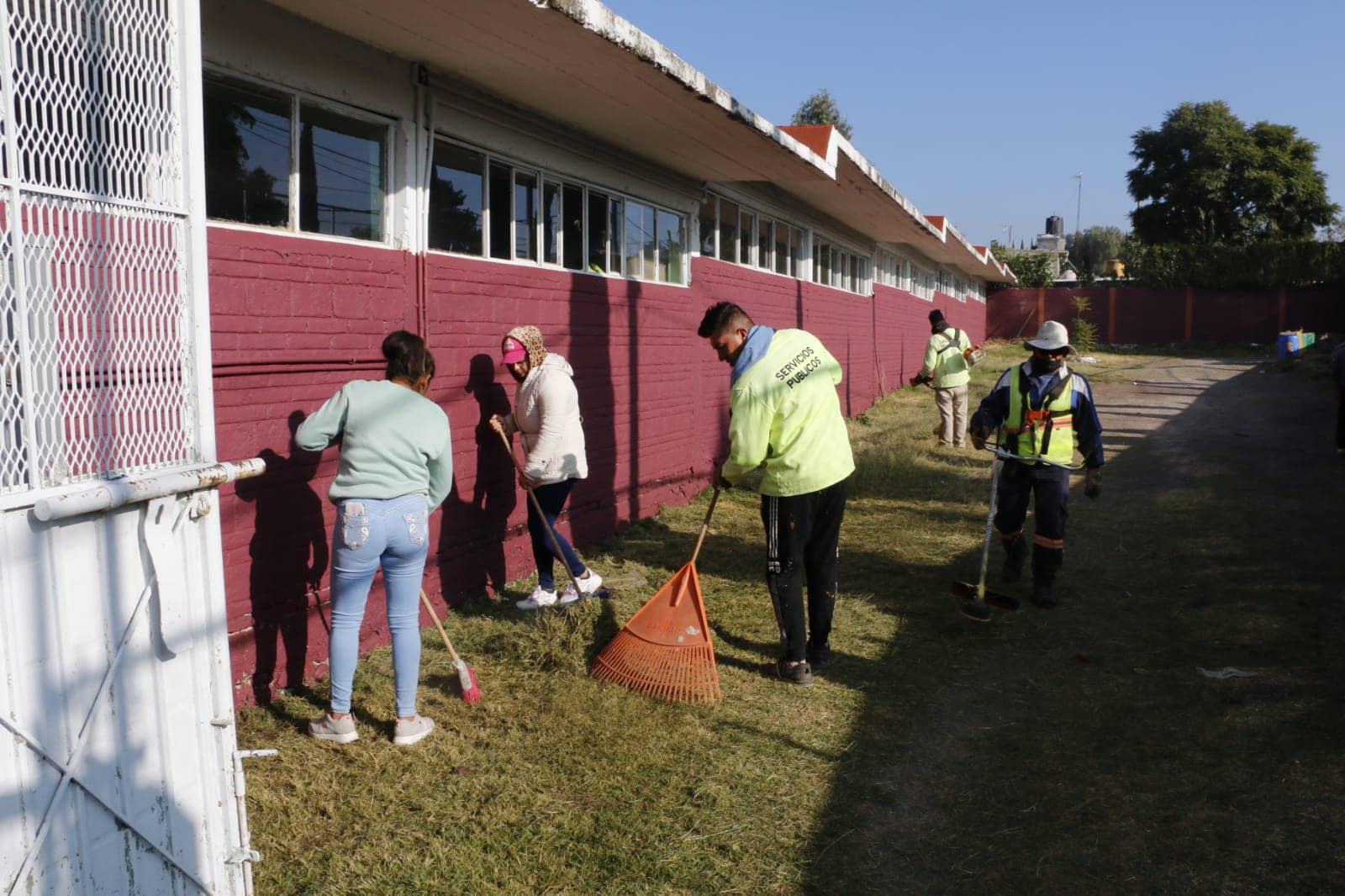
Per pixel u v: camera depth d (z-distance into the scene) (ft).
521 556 20.62
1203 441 41.32
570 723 13.84
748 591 20.38
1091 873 10.48
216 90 13.08
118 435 7.84
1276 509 27.58
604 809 11.66
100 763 7.53
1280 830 11.11
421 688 14.90
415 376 13.60
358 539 12.50
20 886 6.82
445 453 13.37
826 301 44.80
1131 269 122.11
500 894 9.95
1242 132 149.48
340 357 15.08
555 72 16.84
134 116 7.97
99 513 7.50
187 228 8.45
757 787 12.30
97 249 7.61
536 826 11.22
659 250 27.37
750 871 10.53
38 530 6.98
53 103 7.21
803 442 15.26
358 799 11.60
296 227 14.47
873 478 32.50
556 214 21.71
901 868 10.64
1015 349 110.22
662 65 16.15
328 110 15.03
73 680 7.29
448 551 18.19
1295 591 19.84
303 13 13.91
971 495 30.48
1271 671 15.70
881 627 18.35
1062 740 13.65
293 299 14.11
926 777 12.64
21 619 6.83
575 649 16.02
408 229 16.48
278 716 13.73
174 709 8.34
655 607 15.55
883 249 60.03
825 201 39.06
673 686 14.90
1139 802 11.89
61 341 7.35
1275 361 88.02
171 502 8.18
